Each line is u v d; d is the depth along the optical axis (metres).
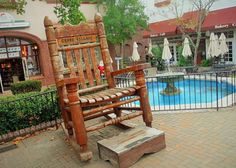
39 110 5.94
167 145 4.05
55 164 3.93
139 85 4.37
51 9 16.00
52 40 4.45
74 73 4.70
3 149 4.83
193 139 4.19
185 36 15.20
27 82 11.92
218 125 4.71
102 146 3.69
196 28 15.33
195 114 5.54
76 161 3.93
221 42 13.09
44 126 5.80
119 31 16.61
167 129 4.77
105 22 16.62
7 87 16.55
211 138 4.16
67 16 9.25
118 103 4.21
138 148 3.58
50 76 16.23
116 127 5.19
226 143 3.92
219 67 13.34
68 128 4.60
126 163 3.46
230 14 14.40
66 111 4.46
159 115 5.73
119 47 21.25
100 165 3.68
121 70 4.70
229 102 6.49
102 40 5.00
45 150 4.54
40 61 16.14
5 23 14.31
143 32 20.34
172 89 9.95
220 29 15.02
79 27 4.78
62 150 4.43
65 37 4.61
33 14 15.44
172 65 17.50
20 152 4.60
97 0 17.45
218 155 3.57
